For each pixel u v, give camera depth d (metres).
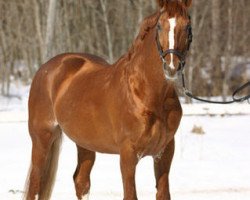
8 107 23.47
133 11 25.78
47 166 9.28
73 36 25.94
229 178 11.91
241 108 19.23
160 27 7.00
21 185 11.37
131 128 7.48
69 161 13.72
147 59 7.39
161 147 7.62
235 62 28.02
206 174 12.28
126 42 26.20
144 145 7.48
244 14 27.50
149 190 10.97
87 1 25.88
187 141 15.98
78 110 8.45
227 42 26.84
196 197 10.42
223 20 27.77
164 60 6.94
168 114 7.54
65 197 10.48
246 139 16.39
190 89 25.75
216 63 27.12
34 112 9.38
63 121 8.83
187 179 11.84
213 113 19.27
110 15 27.16
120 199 10.28
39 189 9.21
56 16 20.58
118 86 7.76
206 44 27.31
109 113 7.88
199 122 18.94
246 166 13.03
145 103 7.39
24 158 13.99
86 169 9.24
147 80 7.38
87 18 26.50
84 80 8.67
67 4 25.17
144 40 7.55
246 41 27.98
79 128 8.47
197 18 27.20
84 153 9.21
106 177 12.09
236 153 14.52
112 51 26.58
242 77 28.23
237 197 10.41
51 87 9.20
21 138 16.66
